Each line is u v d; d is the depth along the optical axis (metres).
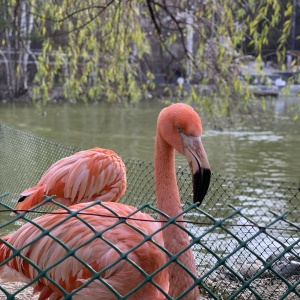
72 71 6.80
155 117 15.58
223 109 6.38
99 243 2.17
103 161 3.23
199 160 2.15
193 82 6.91
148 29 8.01
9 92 19.48
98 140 11.41
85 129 12.98
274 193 5.79
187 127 2.16
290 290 1.52
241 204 5.19
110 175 3.23
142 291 2.23
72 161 3.25
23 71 18.88
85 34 6.51
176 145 2.18
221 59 6.20
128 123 14.22
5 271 2.37
